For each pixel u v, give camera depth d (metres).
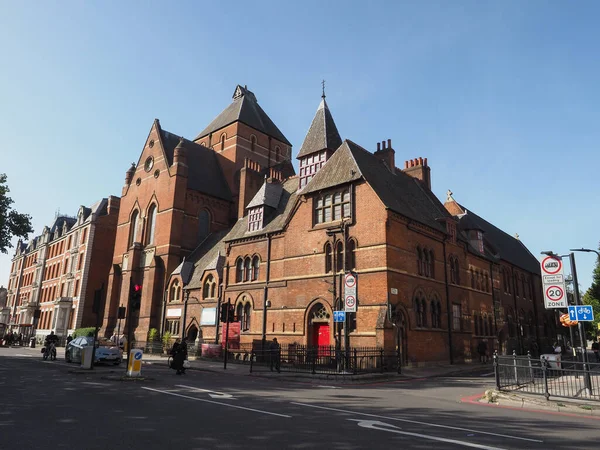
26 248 82.44
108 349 25.56
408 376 22.11
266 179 37.31
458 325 32.69
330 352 23.39
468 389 17.22
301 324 28.70
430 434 8.38
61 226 71.00
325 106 36.66
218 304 35.31
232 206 49.50
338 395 14.39
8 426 8.35
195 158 49.62
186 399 12.27
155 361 30.20
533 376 14.49
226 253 36.47
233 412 10.25
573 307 15.16
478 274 38.34
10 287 85.25
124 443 7.21
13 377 17.41
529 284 53.72
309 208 30.30
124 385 15.49
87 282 54.12
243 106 56.28
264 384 17.41
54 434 7.76
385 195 27.78
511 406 12.98
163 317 40.62
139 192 48.66
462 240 35.84
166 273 41.53
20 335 60.66
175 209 43.31
